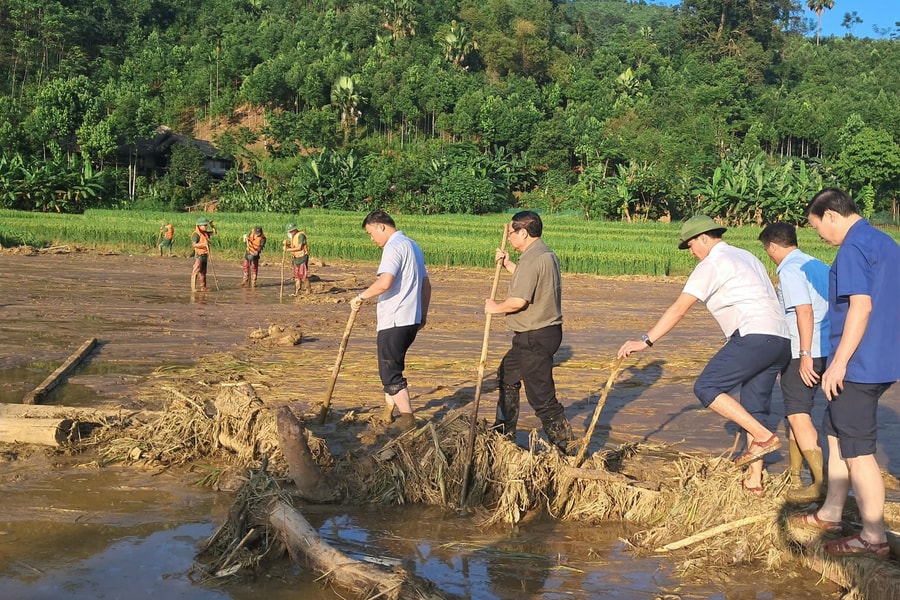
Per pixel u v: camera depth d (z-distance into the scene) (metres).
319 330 12.38
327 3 112.88
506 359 5.98
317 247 29.23
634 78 95.44
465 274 25.19
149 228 32.66
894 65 116.94
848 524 4.49
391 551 4.36
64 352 9.70
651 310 17.19
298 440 4.99
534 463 5.16
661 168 58.59
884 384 3.95
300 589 3.83
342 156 71.94
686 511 4.80
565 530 4.82
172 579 3.89
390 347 6.29
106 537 4.38
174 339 11.02
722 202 54.16
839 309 4.14
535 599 3.82
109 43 101.62
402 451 5.31
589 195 57.72
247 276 18.98
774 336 4.91
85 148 60.84
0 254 25.59
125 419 6.36
